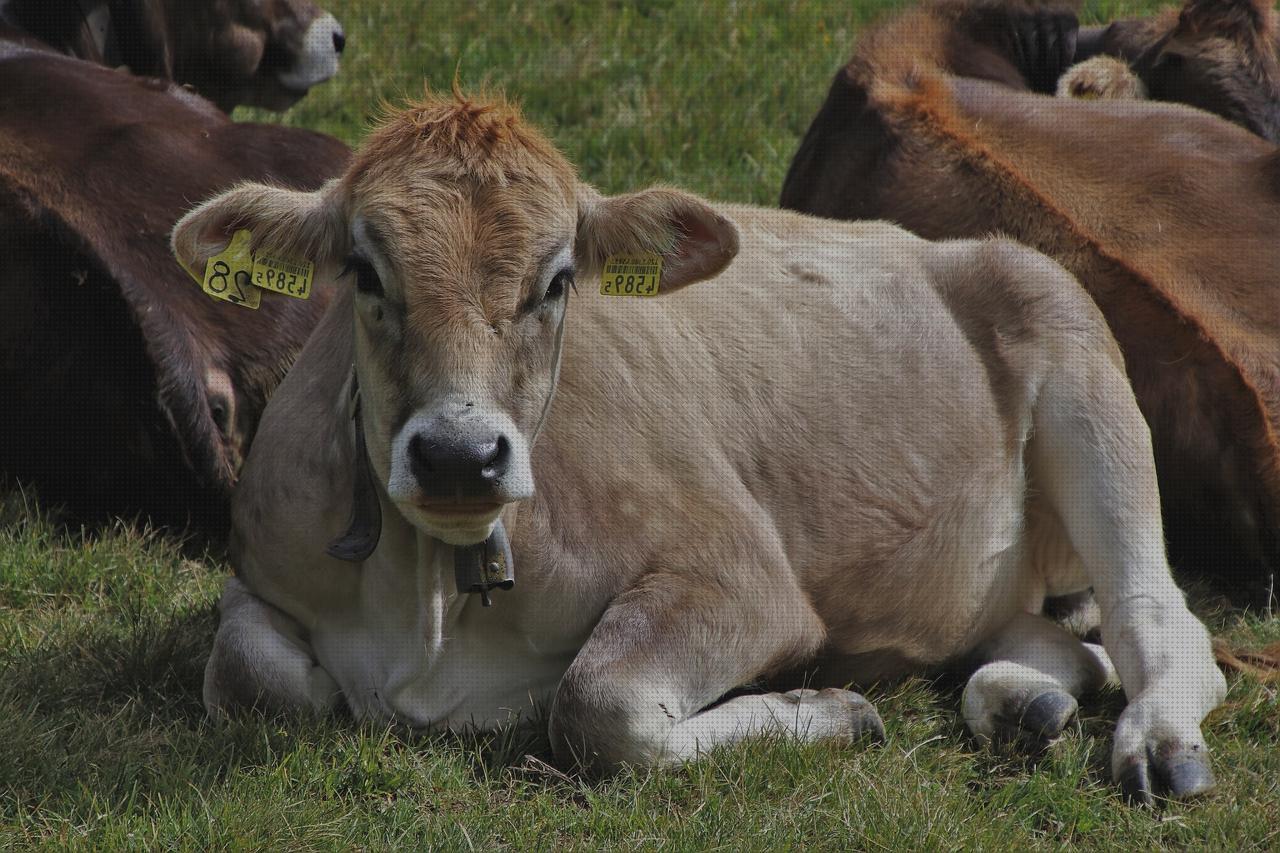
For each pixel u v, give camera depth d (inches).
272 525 410.3
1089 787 390.6
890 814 370.3
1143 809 382.6
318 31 812.6
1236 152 610.9
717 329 449.7
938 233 581.9
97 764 384.2
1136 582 436.8
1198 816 378.0
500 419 347.9
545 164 373.4
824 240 488.7
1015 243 486.0
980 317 471.5
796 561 440.8
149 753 395.9
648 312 441.4
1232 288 549.0
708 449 429.4
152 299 517.7
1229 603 529.7
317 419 409.7
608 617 400.8
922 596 453.1
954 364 465.4
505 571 386.9
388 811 371.2
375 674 407.8
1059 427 457.4
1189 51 729.6
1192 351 519.5
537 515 400.2
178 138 574.9
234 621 412.5
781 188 746.8
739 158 843.4
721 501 421.7
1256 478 514.6
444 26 959.0
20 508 536.1
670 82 906.7
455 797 379.9
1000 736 412.8
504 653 410.9
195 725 412.8
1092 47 807.7
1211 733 418.6
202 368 524.1
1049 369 460.8
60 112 567.5
